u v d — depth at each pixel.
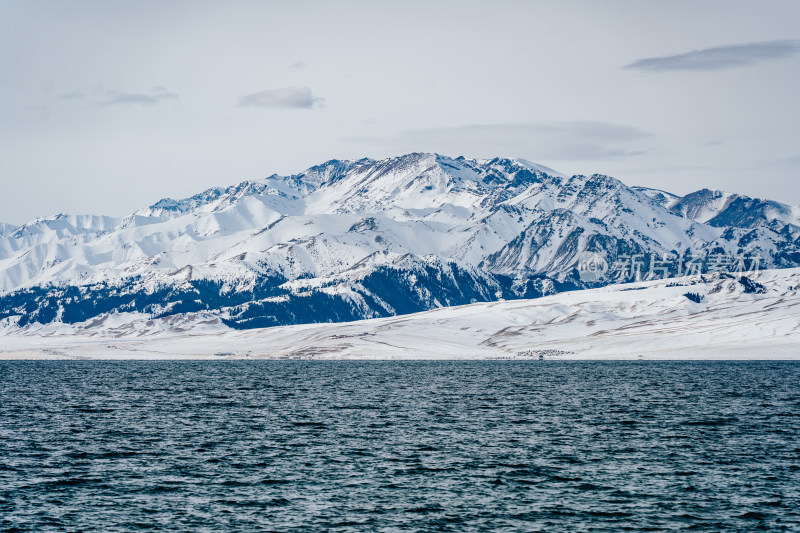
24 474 103.12
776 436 134.12
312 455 117.31
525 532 82.06
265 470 107.12
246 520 85.19
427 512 88.31
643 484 99.88
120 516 86.12
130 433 137.00
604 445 125.75
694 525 84.00
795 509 89.06
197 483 99.88
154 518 85.56
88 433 136.50
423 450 121.50
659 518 86.25
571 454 118.19
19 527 82.25
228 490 96.56
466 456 116.75
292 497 93.69
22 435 133.12
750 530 82.50
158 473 104.94
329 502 91.75
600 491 96.56
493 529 82.94
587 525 84.12
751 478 102.62
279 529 82.56
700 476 103.69
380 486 98.81
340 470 107.25
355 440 130.88
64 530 81.62
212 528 82.69
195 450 120.88
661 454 118.12
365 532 82.00
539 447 124.12
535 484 100.00
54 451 118.75
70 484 98.62
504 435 136.25
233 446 124.62
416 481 101.38
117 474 104.12
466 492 96.19
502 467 109.25
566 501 92.44
